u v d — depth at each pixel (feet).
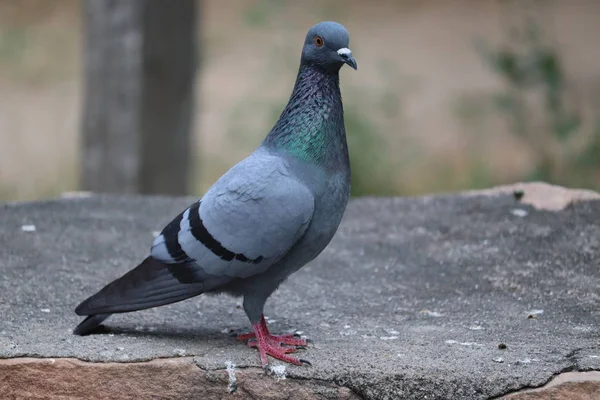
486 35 97.76
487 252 36.06
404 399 25.38
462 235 37.78
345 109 58.95
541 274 33.99
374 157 57.93
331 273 34.99
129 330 28.73
